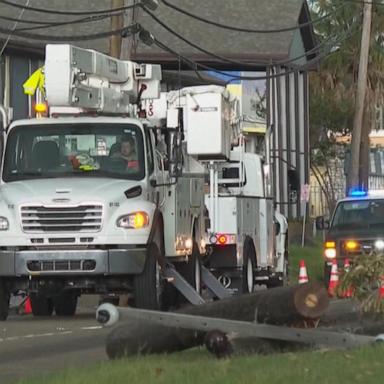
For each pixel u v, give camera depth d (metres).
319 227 90.19
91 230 57.12
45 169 60.00
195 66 128.25
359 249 85.81
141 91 68.19
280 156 162.88
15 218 57.50
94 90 62.53
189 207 67.19
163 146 62.91
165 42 152.12
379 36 186.00
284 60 154.25
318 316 37.97
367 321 43.84
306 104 179.62
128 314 37.16
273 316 38.00
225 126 69.31
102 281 58.81
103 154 60.12
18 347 47.91
